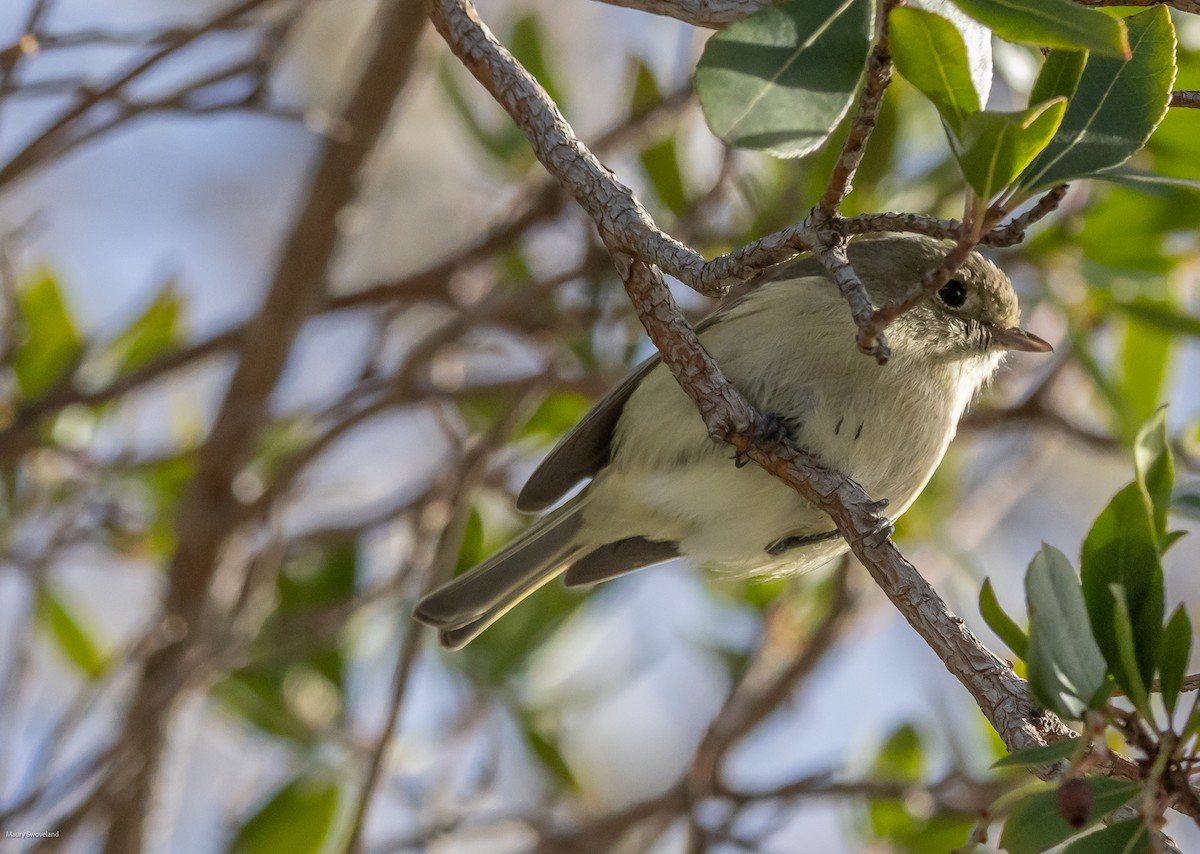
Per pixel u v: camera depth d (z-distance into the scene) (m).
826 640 9.38
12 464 9.06
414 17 8.13
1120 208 8.95
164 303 10.24
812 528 7.80
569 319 9.84
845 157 4.33
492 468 10.28
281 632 9.03
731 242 9.61
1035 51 7.55
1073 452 14.16
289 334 9.03
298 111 7.73
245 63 7.60
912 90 9.61
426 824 9.29
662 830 9.13
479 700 9.95
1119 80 4.60
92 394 9.18
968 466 11.64
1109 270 8.77
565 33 13.09
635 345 10.20
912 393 7.59
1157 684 4.69
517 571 8.41
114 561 10.05
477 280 10.61
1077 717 4.28
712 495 7.67
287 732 9.78
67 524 9.18
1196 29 7.44
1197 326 8.78
